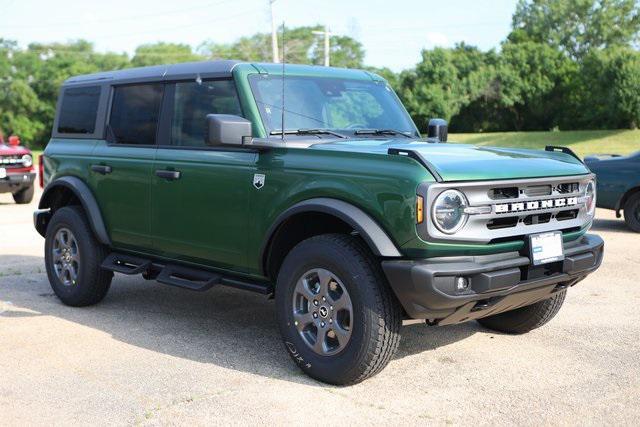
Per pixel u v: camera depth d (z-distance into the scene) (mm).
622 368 4734
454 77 67312
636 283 7316
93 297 6227
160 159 5457
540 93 66688
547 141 55562
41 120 85188
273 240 4676
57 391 4309
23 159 15859
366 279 4141
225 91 5129
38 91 85125
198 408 4031
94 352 5059
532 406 4082
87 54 93062
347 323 4305
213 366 4754
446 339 5383
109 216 5945
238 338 5410
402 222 4004
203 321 5895
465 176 4066
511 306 4523
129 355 4988
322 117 5195
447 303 3990
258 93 5004
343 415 3936
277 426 3789
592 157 11773
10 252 9312
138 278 7633
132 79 5965
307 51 64312
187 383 4434
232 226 4914
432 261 4039
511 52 69750
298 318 4477
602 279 7512
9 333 5527
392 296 4199
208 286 5098
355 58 78000
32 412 4000
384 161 4160
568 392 4301
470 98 68000
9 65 84125
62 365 4781
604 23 76375
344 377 4273
